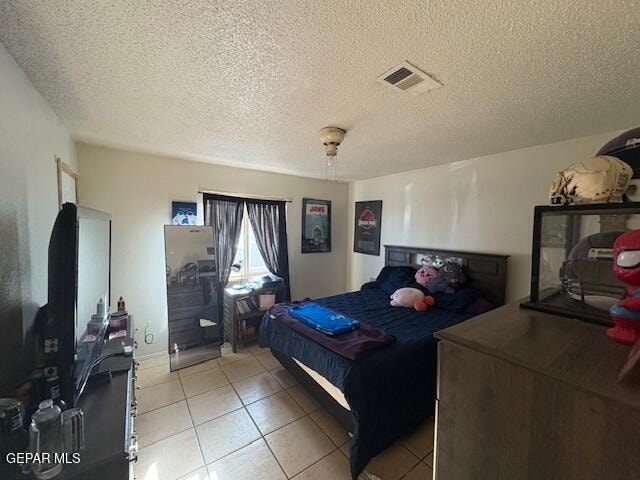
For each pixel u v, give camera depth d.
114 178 2.67
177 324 2.95
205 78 1.35
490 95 1.49
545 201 2.47
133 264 2.81
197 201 3.16
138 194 2.80
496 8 0.89
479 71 1.26
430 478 1.58
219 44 1.09
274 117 1.82
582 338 0.71
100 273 1.43
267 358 3.01
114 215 2.69
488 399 0.67
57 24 0.97
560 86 1.39
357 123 1.92
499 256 2.72
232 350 3.20
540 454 0.59
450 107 1.65
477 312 2.62
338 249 4.55
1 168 1.04
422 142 2.38
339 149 2.59
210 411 2.13
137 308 2.85
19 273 1.17
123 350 1.54
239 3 0.88
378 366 1.73
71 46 1.10
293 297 4.11
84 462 0.81
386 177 3.97
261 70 1.27
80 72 1.29
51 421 0.81
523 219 2.62
